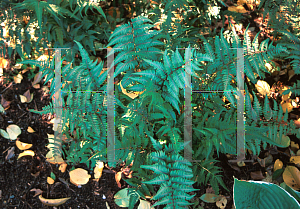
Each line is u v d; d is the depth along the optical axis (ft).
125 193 5.83
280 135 4.73
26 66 6.45
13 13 5.20
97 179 6.09
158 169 3.67
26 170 6.23
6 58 6.43
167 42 4.98
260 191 3.70
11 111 6.47
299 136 4.78
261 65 4.34
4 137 6.38
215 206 5.87
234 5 6.87
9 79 6.51
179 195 3.61
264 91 6.04
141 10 6.02
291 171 5.66
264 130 4.44
